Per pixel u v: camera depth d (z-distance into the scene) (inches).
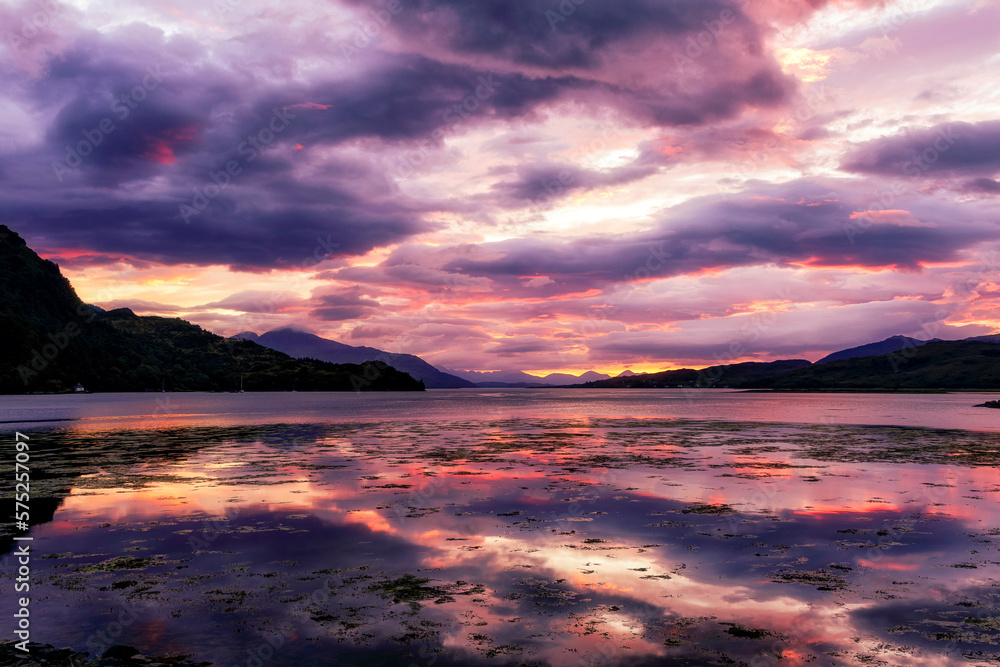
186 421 2871.6
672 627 406.0
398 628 403.5
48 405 5059.1
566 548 592.4
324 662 353.1
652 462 1219.9
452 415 3528.5
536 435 1946.4
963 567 529.3
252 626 407.2
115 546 602.2
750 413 3646.7
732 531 654.5
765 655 364.2
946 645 378.0
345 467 1159.6
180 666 348.8
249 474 1066.1
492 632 397.4
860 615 425.4
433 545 603.8
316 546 601.3
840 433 1956.2
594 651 369.1
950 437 1788.9
